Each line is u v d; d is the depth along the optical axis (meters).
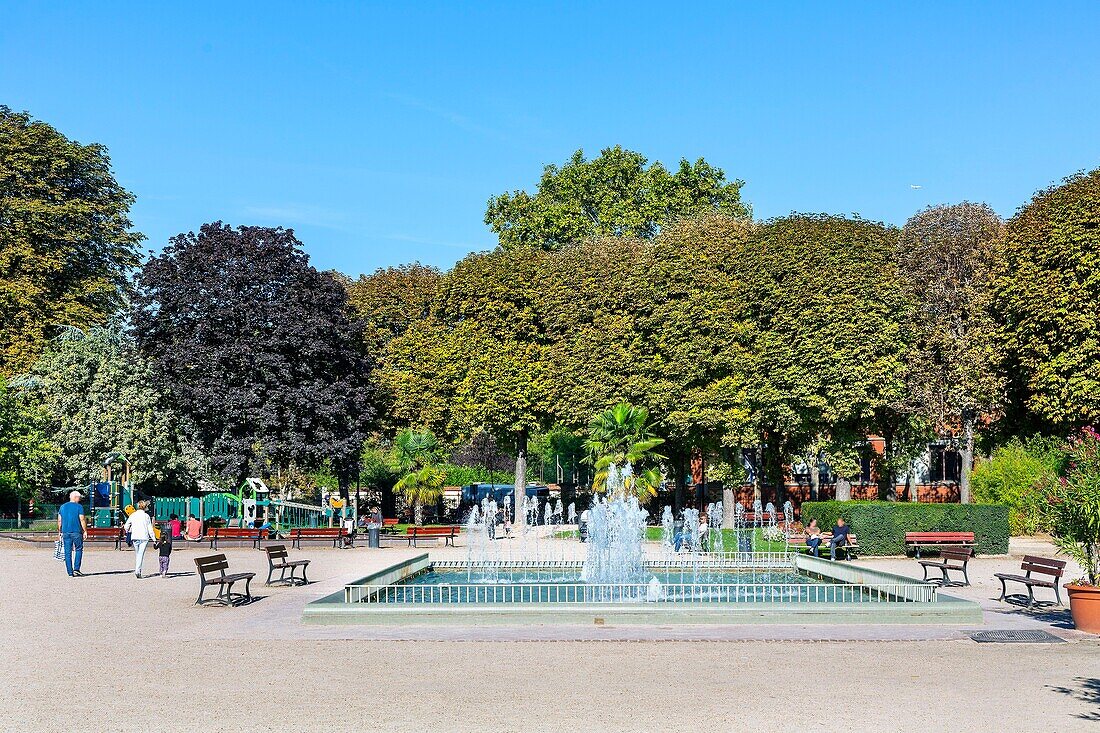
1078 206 34.56
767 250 39.22
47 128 50.75
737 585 20.95
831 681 11.58
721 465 40.66
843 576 21.69
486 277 45.72
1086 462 16.31
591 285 43.94
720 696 10.78
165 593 20.89
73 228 50.53
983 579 23.81
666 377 40.84
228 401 40.97
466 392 44.75
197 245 43.00
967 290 39.00
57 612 17.84
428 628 15.67
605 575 22.95
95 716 9.92
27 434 41.78
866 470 51.88
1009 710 10.09
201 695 10.88
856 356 36.94
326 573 25.67
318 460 42.84
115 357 42.91
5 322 47.44
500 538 39.22
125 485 42.53
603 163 62.59
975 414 39.78
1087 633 15.07
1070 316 33.94
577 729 9.39
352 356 44.31
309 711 10.12
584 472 61.19
